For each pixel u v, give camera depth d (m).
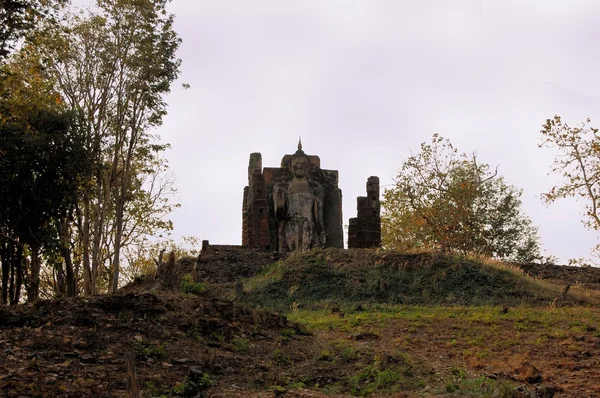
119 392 12.94
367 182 37.97
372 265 29.17
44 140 25.98
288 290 27.48
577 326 20.28
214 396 13.27
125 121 34.50
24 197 26.16
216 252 34.22
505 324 20.73
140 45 34.50
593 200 40.16
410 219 46.59
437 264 28.83
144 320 16.41
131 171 38.03
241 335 17.03
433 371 15.66
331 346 17.41
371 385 14.43
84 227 32.81
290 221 37.62
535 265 34.97
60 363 13.88
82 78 34.03
